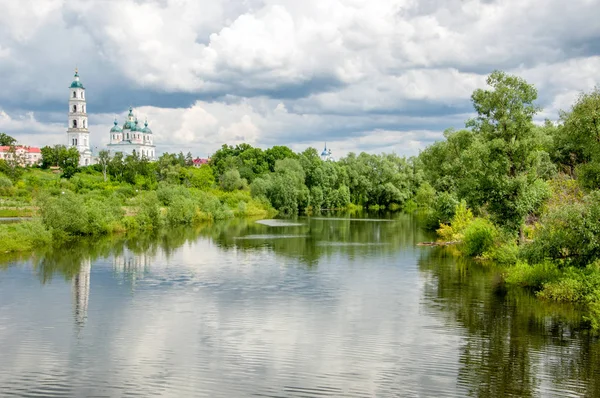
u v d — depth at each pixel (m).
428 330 26.66
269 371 21.38
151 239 65.12
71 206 64.31
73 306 31.36
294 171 132.50
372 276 40.81
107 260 48.44
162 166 143.12
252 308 31.02
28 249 54.28
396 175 147.38
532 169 44.50
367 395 19.14
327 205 141.38
